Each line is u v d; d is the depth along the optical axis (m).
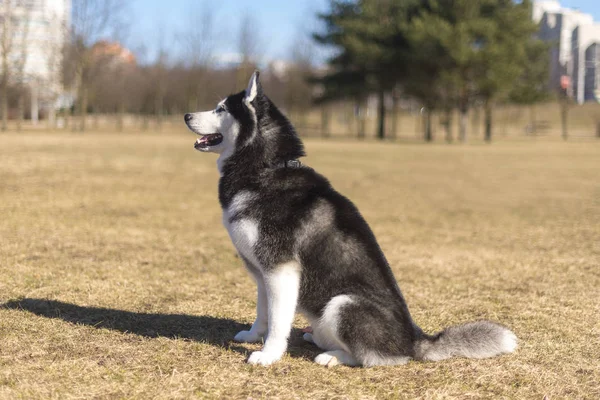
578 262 7.36
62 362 3.70
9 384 3.34
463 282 6.34
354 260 3.66
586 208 12.34
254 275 4.13
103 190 12.77
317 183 3.89
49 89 44.41
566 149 33.22
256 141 3.90
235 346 4.16
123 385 3.39
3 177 13.80
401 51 41.31
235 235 3.85
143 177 15.48
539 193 14.77
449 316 5.07
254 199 3.79
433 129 67.38
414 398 3.37
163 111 67.44
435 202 13.02
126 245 7.61
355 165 21.05
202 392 3.36
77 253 6.96
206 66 50.38
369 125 69.75
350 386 3.50
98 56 43.06
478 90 40.72
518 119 66.69
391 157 25.44
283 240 3.68
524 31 40.34
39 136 33.22
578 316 5.07
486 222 10.55
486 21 38.53
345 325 3.60
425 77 41.22
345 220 3.77
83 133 40.12
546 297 5.70
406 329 3.70
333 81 45.69
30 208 9.96
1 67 39.75
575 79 69.12
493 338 3.72
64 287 5.48
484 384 3.59
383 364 3.70
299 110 52.62
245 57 44.72
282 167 3.88
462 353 3.75
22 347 3.93
